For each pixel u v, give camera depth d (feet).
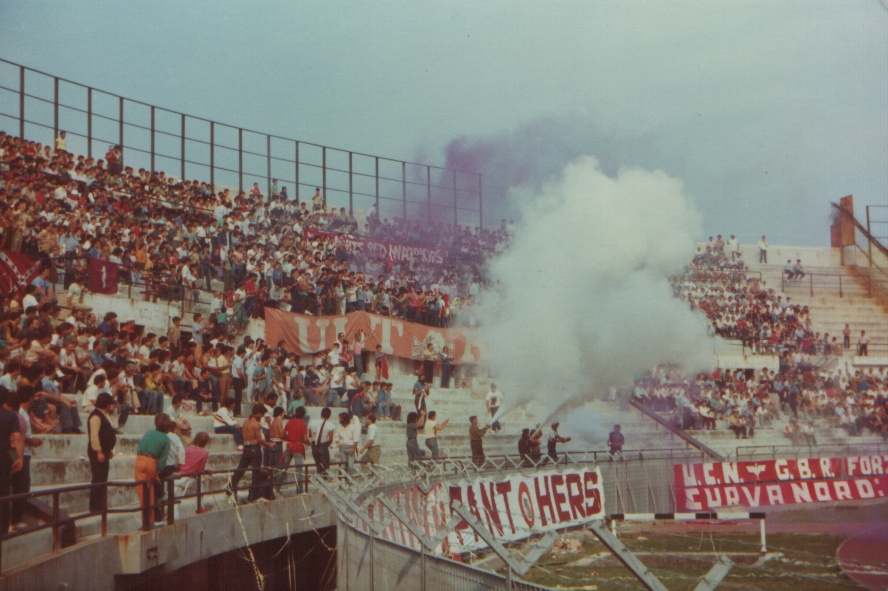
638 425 122.11
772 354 147.95
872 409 140.87
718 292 156.46
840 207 180.65
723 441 124.77
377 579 36.01
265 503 52.85
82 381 59.00
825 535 73.41
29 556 34.22
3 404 34.60
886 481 106.01
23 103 106.93
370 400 87.81
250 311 90.33
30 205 79.77
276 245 112.47
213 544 45.78
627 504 86.99
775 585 49.49
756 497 97.86
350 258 128.77
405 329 106.01
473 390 114.83
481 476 67.41
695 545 66.03
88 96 114.93
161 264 88.74
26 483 36.76
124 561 37.17
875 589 48.37
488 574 27.02
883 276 178.50
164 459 42.45
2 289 67.36
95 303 75.97
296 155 143.64
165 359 64.08
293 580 61.00
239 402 72.08
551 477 73.20
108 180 100.48
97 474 40.93
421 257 139.33
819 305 173.37
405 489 48.96
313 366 88.07
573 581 48.65
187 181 120.26
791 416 136.67
